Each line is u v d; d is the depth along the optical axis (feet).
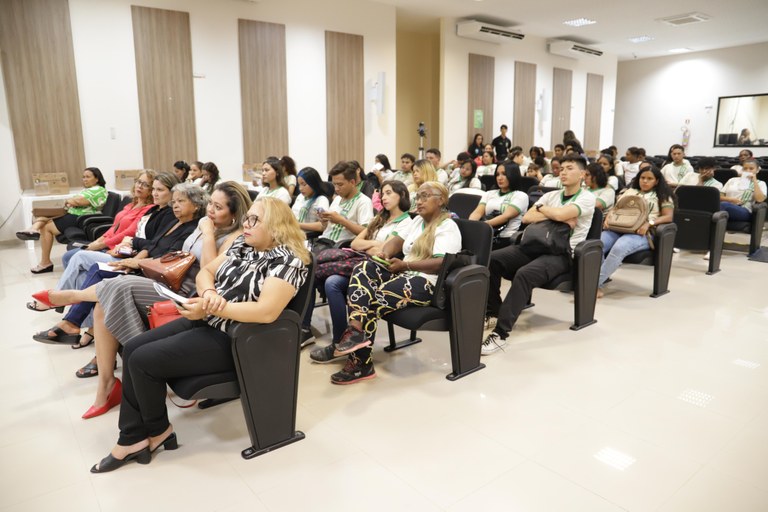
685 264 17.38
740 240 21.42
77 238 15.69
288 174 15.75
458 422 7.59
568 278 10.92
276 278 6.31
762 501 5.86
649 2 29.94
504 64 37.83
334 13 27.94
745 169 17.94
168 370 6.27
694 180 19.99
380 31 29.94
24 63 20.57
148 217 10.83
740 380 8.86
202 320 6.84
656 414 7.76
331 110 28.55
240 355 6.31
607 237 13.07
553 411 7.88
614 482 6.20
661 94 50.01
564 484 6.17
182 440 7.22
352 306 8.51
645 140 51.72
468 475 6.36
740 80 45.14
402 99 38.52
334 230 12.17
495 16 33.35
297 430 7.38
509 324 10.15
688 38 40.70
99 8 21.61
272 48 26.11
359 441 7.13
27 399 8.39
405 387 8.72
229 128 25.40
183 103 24.00
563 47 39.99
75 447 7.07
